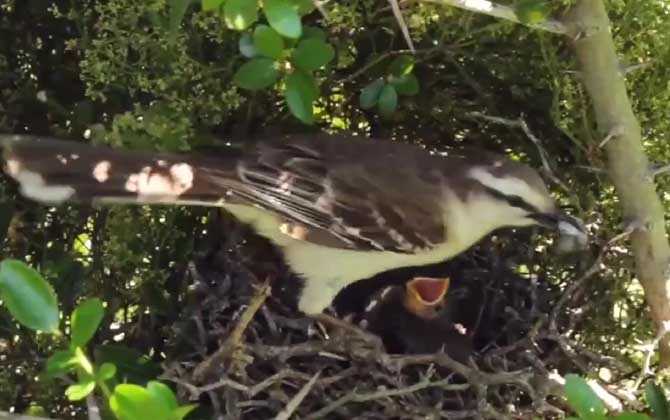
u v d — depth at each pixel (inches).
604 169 116.2
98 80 113.7
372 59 121.3
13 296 79.1
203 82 114.6
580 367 121.4
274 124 127.5
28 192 105.6
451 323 135.6
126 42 112.0
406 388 115.3
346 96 128.3
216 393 113.3
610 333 127.0
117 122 112.1
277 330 123.5
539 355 123.6
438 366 122.6
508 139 132.3
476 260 140.1
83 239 125.3
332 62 119.6
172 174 109.3
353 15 115.0
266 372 118.5
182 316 122.0
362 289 142.3
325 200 118.1
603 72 109.6
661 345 119.0
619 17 116.4
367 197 119.9
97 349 115.7
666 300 116.6
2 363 122.0
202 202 110.7
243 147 118.8
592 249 126.6
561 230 120.9
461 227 124.6
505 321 131.0
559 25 108.1
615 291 125.8
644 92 118.5
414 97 128.8
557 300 128.3
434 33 120.9
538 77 121.6
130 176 107.7
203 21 110.3
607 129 111.4
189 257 125.0
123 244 118.0
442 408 117.9
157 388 80.8
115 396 79.0
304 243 121.0
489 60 122.3
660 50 116.5
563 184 123.9
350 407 117.3
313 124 126.5
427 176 124.3
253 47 104.7
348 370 120.4
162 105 113.2
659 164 117.4
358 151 123.0
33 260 126.0
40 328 79.2
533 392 115.2
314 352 120.6
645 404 117.4
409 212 121.5
